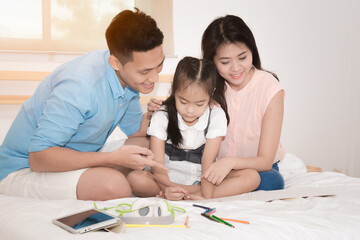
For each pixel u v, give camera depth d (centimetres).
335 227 92
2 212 97
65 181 116
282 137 283
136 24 110
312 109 287
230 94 153
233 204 107
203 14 249
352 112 296
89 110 118
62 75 120
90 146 134
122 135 193
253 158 134
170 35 236
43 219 90
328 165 296
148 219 86
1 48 209
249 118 150
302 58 279
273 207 104
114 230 81
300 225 90
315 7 278
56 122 113
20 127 129
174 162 145
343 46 290
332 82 290
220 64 138
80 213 89
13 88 209
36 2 213
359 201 112
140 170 130
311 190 121
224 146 158
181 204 104
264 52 269
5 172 130
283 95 146
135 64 114
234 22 136
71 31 221
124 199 108
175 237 77
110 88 123
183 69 131
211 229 84
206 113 142
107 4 226
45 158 114
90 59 125
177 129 140
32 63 213
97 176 114
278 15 269
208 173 126
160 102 152
